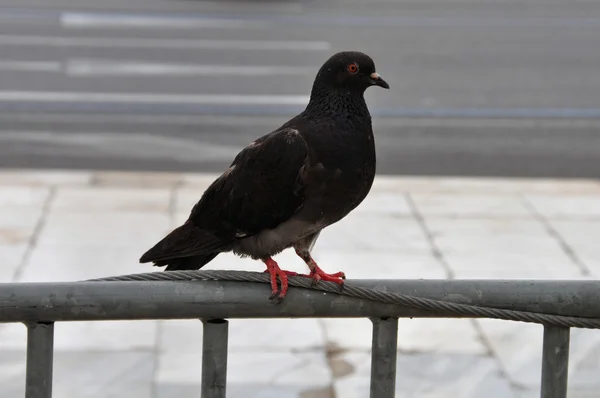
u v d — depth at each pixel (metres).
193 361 9.12
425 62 22.88
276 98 19.62
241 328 9.86
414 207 14.02
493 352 9.45
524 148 17.31
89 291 3.76
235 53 23.20
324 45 24.17
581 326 3.93
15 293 3.71
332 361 9.16
